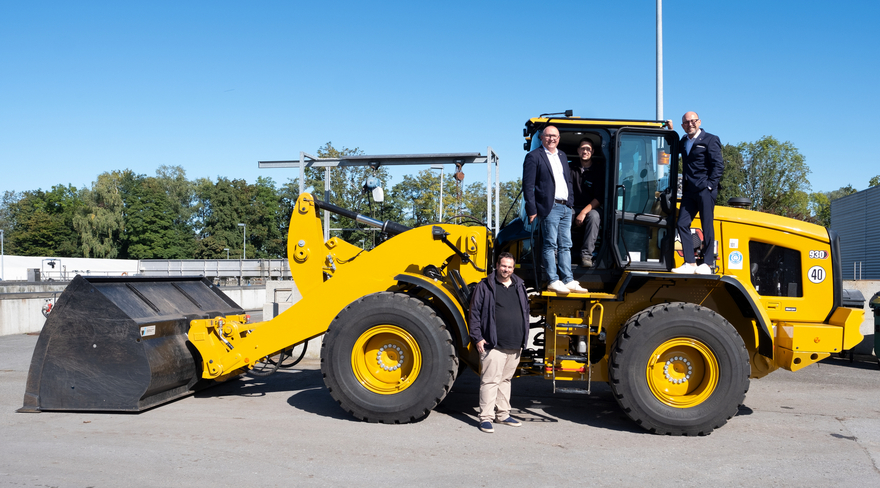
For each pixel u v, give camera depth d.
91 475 3.83
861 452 4.48
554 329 5.26
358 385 5.19
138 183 75.19
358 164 8.62
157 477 3.80
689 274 5.13
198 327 5.76
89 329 5.44
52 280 34.50
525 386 6.89
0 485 3.64
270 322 5.78
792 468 4.11
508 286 5.02
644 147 5.40
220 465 4.04
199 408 5.65
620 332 5.10
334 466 4.05
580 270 5.45
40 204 88.19
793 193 55.41
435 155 8.32
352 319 5.20
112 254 69.50
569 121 5.37
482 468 4.04
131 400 5.37
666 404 4.96
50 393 5.43
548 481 3.81
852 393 6.66
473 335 4.95
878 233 30.64
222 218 78.25
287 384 6.82
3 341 11.73
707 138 5.39
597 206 5.48
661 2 11.50
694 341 4.95
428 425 5.14
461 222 6.80
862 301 8.89
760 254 5.79
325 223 8.79
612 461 4.23
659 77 11.59
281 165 9.01
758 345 5.37
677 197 5.30
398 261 5.71
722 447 4.60
